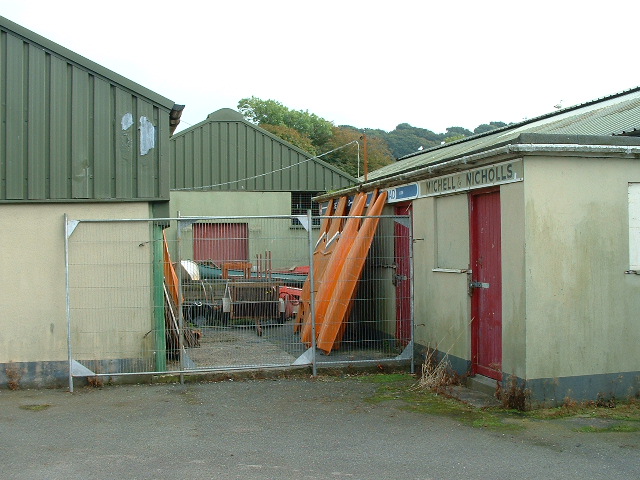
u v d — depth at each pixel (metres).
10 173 8.91
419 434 6.69
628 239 7.80
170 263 10.55
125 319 9.23
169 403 8.10
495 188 8.18
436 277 9.62
